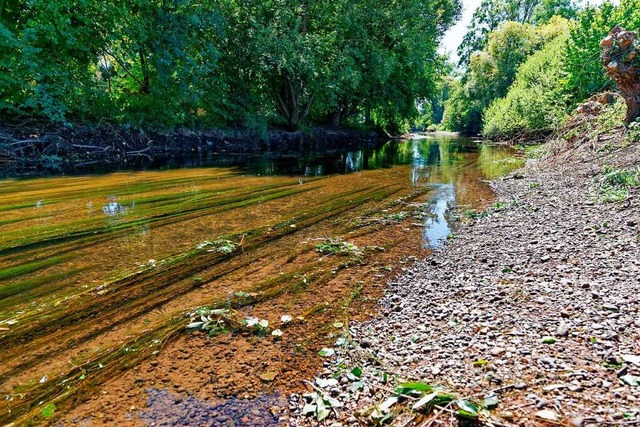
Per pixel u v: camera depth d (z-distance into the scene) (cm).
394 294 361
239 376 248
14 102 963
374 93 2150
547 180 824
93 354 266
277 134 1698
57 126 1023
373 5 1838
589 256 386
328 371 252
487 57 3209
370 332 297
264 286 373
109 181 802
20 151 935
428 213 643
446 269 411
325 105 1900
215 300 343
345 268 422
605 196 584
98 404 222
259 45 1442
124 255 430
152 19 1180
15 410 216
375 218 610
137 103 1223
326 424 204
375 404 214
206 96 1386
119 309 323
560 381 210
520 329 270
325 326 308
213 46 1372
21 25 977
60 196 663
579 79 1390
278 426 206
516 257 416
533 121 1638
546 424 180
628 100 900
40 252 430
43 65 970
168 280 377
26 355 263
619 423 174
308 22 1703
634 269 339
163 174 914
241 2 1469
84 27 1036
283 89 1812
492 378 220
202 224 549
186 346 279
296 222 575
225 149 1452
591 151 920
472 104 3438
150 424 207
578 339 248
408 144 2150
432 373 234
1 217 541
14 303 326
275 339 289
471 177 988
